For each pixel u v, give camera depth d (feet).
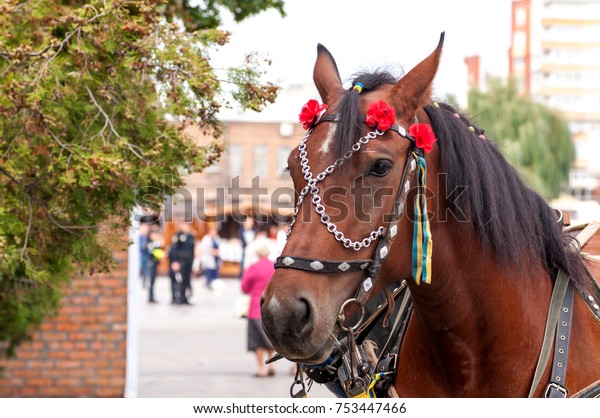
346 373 11.12
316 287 8.74
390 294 10.00
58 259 13.74
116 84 12.44
